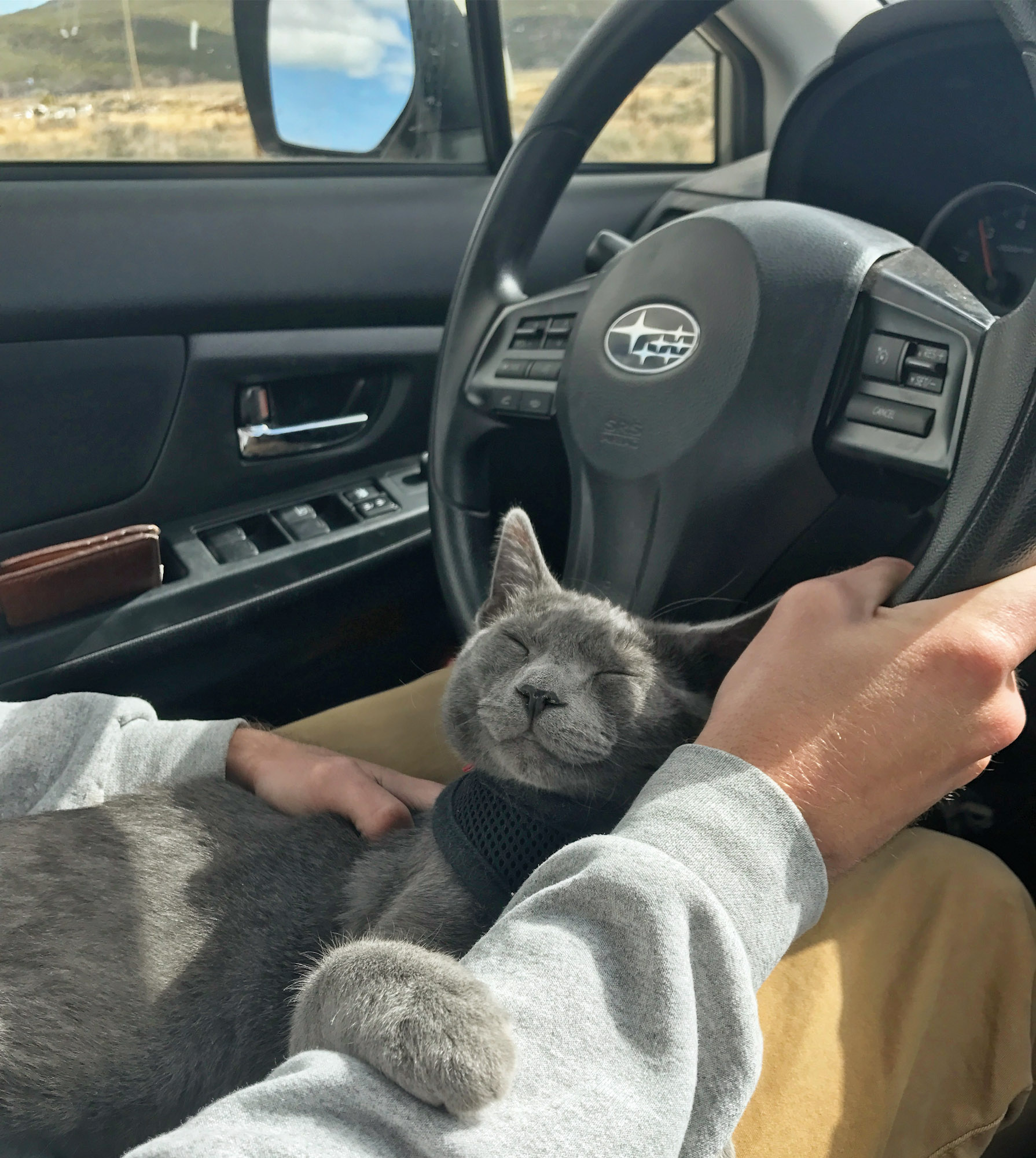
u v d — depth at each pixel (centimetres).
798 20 204
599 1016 58
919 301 103
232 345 177
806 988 93
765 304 108
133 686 156
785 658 77
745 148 223
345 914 110
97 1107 104
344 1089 55
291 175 185
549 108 136
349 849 119
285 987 108
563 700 102
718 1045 61
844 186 152
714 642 106
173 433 175
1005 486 75
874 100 141
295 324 183
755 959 64
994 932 100
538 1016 57
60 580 149
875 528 112
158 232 169
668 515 113
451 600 139
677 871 63
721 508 111
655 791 71
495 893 96
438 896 99
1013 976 99
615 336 119
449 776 139
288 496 185
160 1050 105
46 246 161
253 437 182
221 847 118
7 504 164
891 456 101
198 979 108
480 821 100
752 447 108
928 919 101
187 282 171
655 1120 54
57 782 125
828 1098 87
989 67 131
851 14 204
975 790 123
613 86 133
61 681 148
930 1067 95
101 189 166
